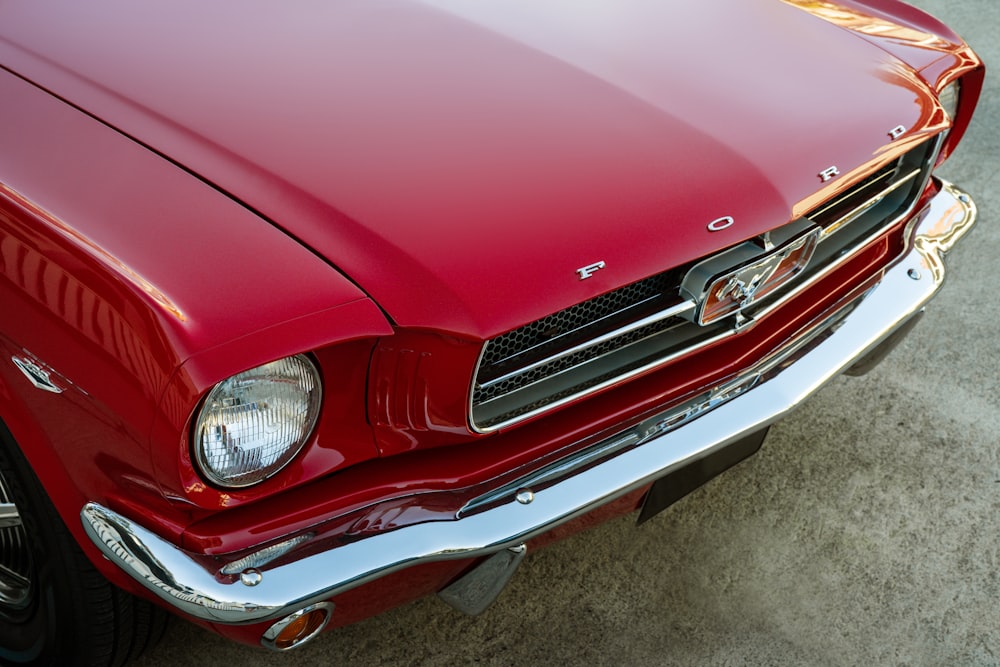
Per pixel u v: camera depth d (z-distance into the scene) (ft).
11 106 6.08
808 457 9.01
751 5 7.98
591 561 7.89
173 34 6.75
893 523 8.39
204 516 4.94
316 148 5.73
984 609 7.70
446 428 5.32
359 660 7.04
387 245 5.18
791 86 6.91
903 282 7.59
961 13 16.96
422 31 6.89
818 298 7.15
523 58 6.69
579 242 5.44
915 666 7.22
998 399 9.78
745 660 7.18
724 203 5.90
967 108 8.15
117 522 5.05
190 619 5.18
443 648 7.15
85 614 5.90
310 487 5.19
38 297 5.03
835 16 8.21
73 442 5.12
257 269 4.91
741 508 8.46
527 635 7.28
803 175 6.23
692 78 6.77
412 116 6.06
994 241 12.00
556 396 5.70
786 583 7.81
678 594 7.66
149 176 5.47
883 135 6.74
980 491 8.76
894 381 9.93
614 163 5.92
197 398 4.42
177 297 4.66
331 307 4.82
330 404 5.00
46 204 5.24
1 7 7.21
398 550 5.12
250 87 6.21
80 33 6.80
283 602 4.80
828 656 7.26
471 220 5.40
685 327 6.26
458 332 4.99
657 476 5.92
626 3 7.58
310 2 7.20
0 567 6.44
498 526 5.38
